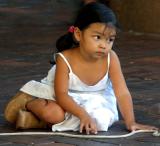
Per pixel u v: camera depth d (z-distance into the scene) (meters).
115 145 7.41
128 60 14.64
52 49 16.31
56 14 24.45
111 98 8.34
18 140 7.63
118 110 9.15
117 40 18.05
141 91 10.98
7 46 16.77
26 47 16.59
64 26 21.53
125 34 19.31
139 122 8.69
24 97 8.31
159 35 19.23
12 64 13.79
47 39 18.31
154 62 14.39
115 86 8.27
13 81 11.77
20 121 8.12
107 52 7.95
